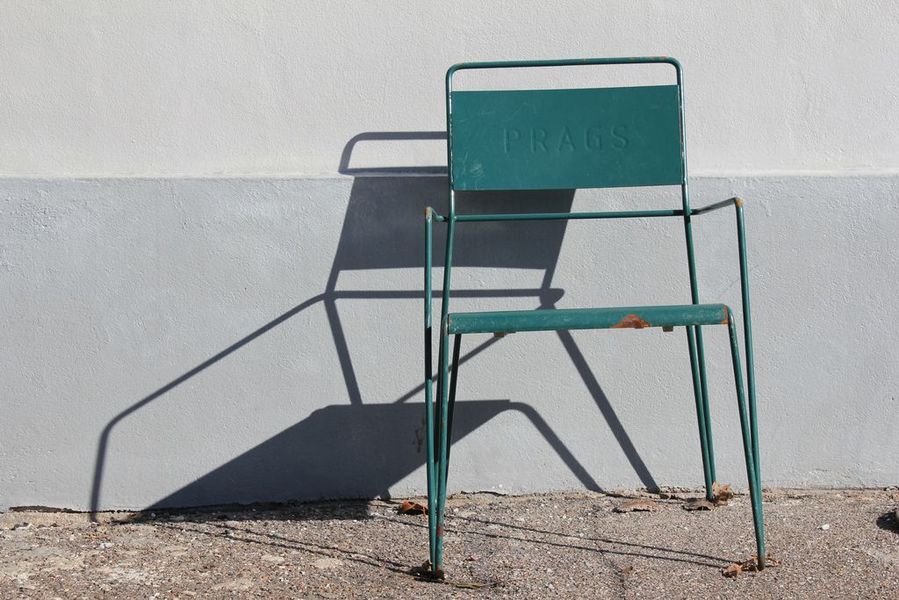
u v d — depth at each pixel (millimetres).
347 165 3143
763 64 3170
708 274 3152
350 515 3062
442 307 3074
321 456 3146
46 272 3053
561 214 2967
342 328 3123
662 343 3168
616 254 3150
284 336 3117
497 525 2941
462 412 3164
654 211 3002
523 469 3176
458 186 2982
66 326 3068
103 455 3102
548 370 3164
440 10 3139
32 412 3078
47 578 2559
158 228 3070
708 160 3180
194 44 3109
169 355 3096
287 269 3104
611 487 3191
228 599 2420
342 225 3105
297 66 3129
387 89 3143
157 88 3105
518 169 2996
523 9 3143
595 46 3160
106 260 3062
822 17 3170
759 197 3137
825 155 3186
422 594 2436
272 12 3121
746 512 3012
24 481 3086
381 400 3146
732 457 3189
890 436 3170
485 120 2994
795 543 2736
